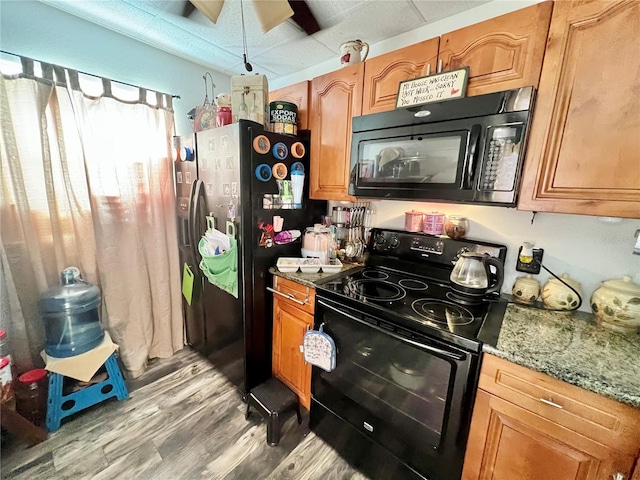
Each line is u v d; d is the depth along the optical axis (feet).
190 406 5.86
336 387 4.75
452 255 5.02
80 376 5.23
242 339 5.72
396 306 4.07
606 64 2.86
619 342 3.24
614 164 2.91
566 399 2.73
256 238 5.48
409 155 4.30
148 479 4.36
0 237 4.78
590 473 2.67
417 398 3.78
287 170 5.79
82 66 5.59
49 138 5.16
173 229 7.20
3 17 4.72
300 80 7.68
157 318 7.19
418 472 3.89
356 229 6.22
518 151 3.34
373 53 6.07
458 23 4.95
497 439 3.20
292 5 4.72
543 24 3.16
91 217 5.77
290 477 4.46
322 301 4.72
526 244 4.45
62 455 4.70
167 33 5.90
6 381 4.62
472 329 3.46
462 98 3.66
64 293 5.21
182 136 6.57
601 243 3.95
